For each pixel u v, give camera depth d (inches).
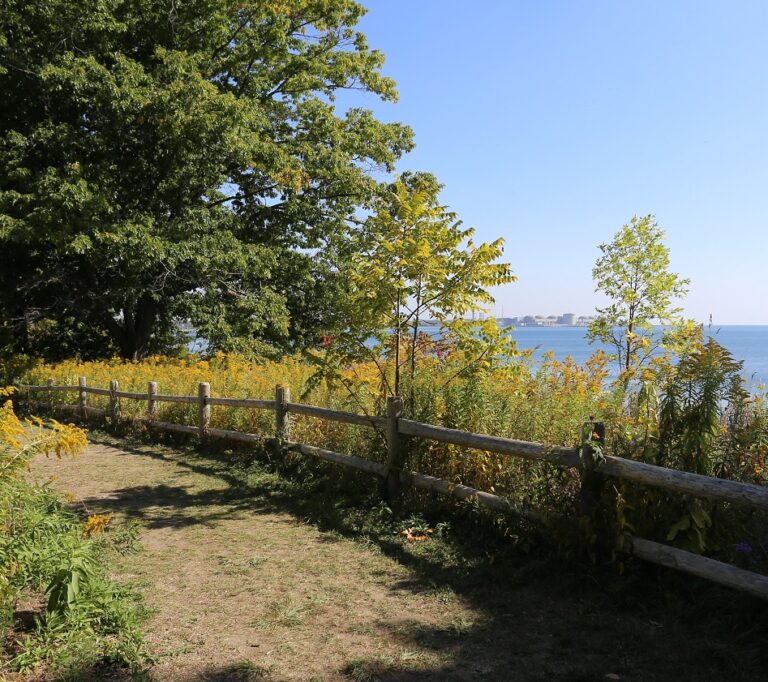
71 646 135.9
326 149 894.4
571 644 143.0
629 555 172.6
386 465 258.1
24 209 715.4
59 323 1063.6
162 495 292.7
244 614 162.2
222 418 398.3
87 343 1120.2
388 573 190.5
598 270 440.1
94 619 147.4
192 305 878.4
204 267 781.9
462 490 225.5
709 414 172.9
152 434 453.4
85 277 891.4
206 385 400.2
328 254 940.0
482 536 210.5
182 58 762.2
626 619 153.9
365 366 326.3
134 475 337.1
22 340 1028.5
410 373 284.7
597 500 179.6
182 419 436.5
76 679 125.5
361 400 304.0
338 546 217.0
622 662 134.3
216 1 821.2
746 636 139.2
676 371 185.2
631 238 426.0
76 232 708.7
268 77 947.3
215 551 212.4
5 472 161.8
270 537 227.8
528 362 295.4
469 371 267.7
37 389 642.2
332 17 927.0
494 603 166.9
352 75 962.1
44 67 704.4
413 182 953.5
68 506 267.1
